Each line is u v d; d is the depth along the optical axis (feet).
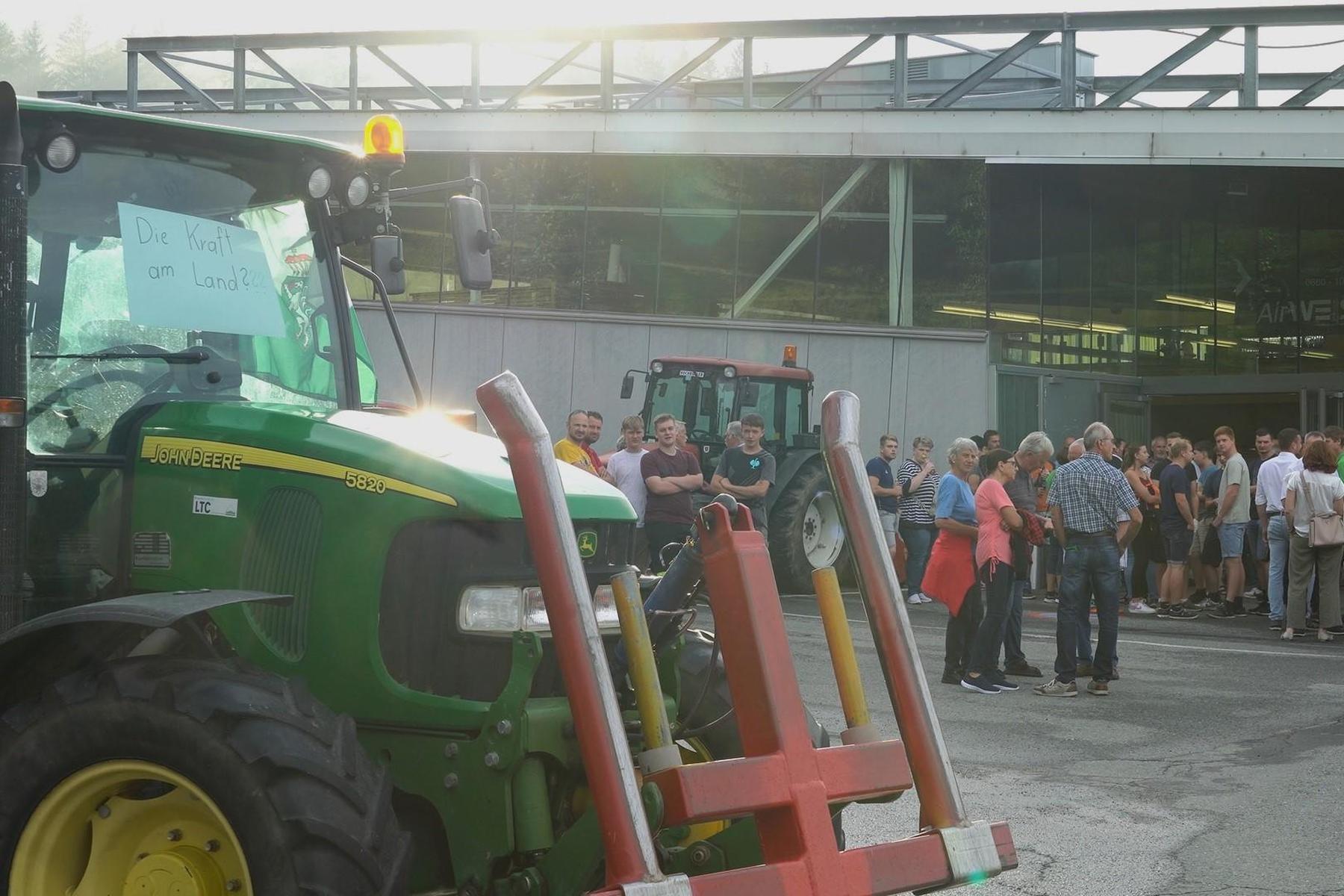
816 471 53.06
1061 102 64.54
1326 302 68.95
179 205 14.60
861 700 12.23
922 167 65.41
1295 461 46.50
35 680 12.23
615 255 70.28
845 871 10.96
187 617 12.05
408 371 16.58
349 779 11.02
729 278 68.44
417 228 72.84
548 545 10.72
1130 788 23.43
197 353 14.17
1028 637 44.34
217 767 10.82
